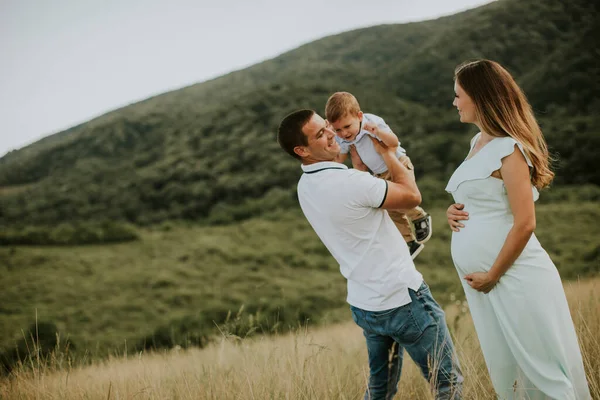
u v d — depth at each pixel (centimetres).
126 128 12925
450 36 12625
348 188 251
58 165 12006
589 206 6184
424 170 8475
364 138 316
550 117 8456
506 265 242
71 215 9350
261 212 8762
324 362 355
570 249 4459
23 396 345
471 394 269
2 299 5244
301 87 12331
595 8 11862
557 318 245
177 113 13825
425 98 11212
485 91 249
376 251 256
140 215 9294
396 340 262
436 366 248
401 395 307
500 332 258
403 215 309
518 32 11688
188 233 8094
